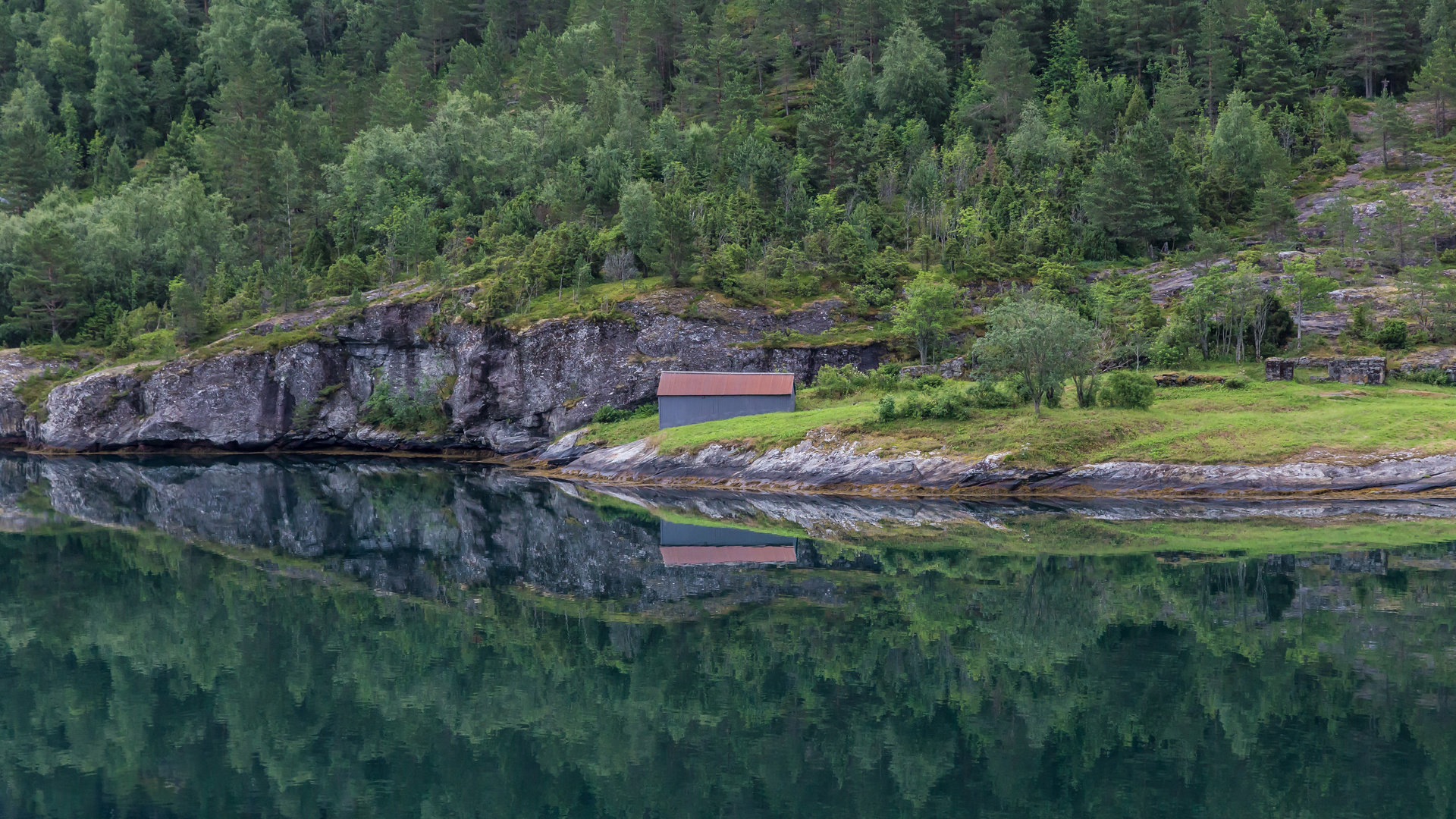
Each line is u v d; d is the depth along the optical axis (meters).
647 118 186.62
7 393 132.88
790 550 65.69
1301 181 151.38
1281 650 42.25
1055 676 40.47
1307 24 186.25
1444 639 42.88
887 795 31.02
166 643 48.53
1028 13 188.50
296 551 71.19
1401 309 108.25
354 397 127.69
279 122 186.88
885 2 194.50
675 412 102.62
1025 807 29.97
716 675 42.53
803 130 162.12
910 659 43.22
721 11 197.62
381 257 144.38
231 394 125.81
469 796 31.75
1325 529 64.50
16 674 44.03
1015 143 154.38
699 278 120.81
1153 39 183.12
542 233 136.88
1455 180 140.00
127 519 83.12
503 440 117.62
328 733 37.28
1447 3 175.25
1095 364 89.38
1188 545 61.66
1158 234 134.38
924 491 83.38
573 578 61.31
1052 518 72.44
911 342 115.81
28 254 143.75
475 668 44.31
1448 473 72.44
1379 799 29.34
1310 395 88.38
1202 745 33.66
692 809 30.56
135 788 32.62
